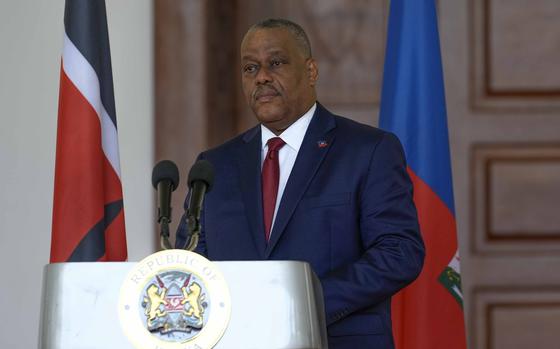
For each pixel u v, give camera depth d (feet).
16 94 35.01
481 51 37.58
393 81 30.55
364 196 21.94
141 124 35.94
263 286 14.30
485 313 36.94
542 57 37.55
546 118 37.42
